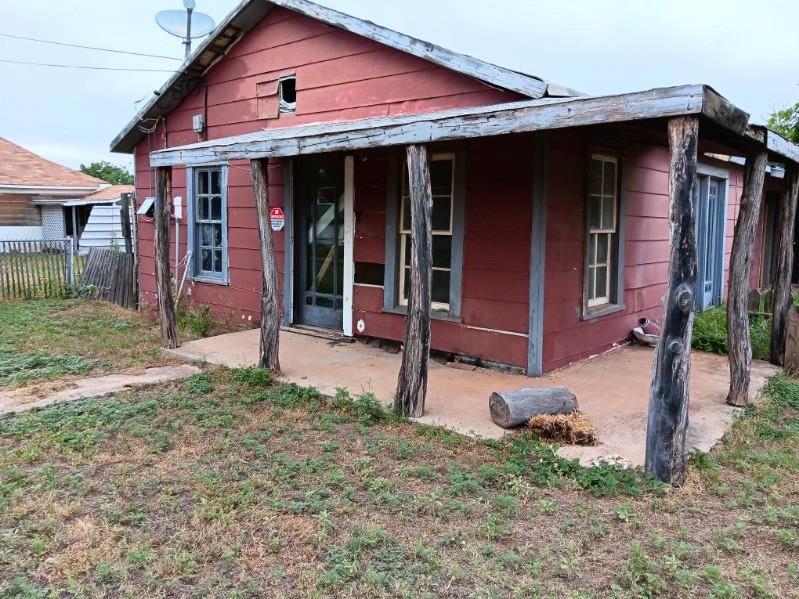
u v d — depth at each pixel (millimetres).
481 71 5746
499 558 3012
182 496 3662
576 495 3746
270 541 3135
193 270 9891
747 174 5516
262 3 7992
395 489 3783
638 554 2973
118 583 2801
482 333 6555
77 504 3500
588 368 6637
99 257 12445
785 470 4145
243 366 6594
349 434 4750
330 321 8227
